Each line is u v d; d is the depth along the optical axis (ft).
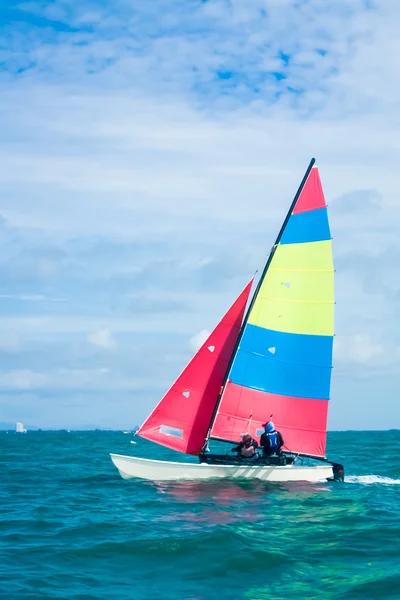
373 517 59.72
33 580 40.01
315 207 83.92
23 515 61.77
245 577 41.27
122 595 37.70
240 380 82.02
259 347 82.58
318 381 83.05
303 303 83.25
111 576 41.32
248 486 75.87
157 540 48.75
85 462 135.54
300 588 39.19
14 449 211.82
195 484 76.79
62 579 40.42
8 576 40.75
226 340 82.28
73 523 57.16
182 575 41.63
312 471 82.07
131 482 79.41
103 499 71.10
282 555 45.80
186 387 81.71
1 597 36.60
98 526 54.90
